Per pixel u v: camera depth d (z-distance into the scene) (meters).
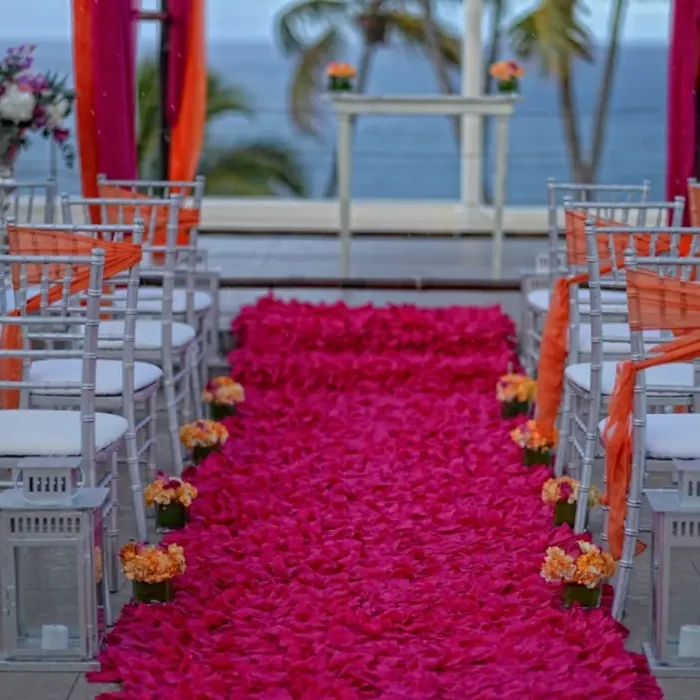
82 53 6.61
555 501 4.36
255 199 9.75
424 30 14.91
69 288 3.96
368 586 3.83
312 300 7.40
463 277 7.79
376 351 6.48
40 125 5.96
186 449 5.32
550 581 3.75
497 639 3.48
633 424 3.57
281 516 4.48
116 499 3.94
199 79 7.03
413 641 3.49
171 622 3.57
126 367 4.14
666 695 3.29
